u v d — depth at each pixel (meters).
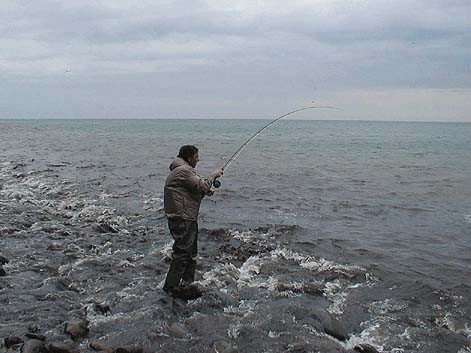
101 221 10.45
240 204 12.95
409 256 8.14
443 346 4.84
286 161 26.66
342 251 8.38
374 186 16.84
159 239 8.95
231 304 5.75
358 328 5.29
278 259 7.68
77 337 4.78
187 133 71.44
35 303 5.66
